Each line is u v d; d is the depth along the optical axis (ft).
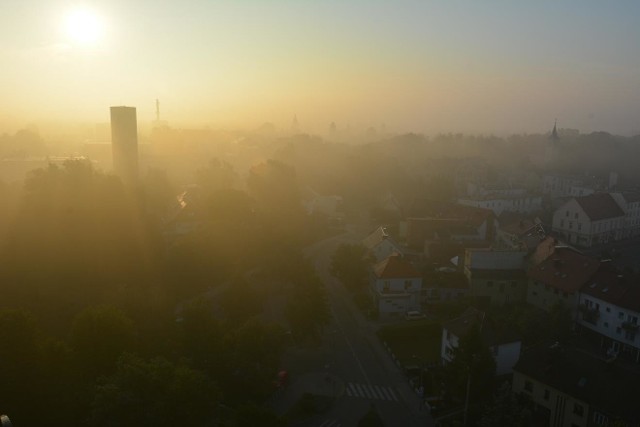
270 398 187.21
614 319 219.41
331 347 229.25
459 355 178.19
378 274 262.26
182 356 178.29
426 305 271.49
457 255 307.99
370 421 168.55
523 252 279.49
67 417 139.44
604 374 163.02
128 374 135.85
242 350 184.65
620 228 413.80
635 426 144.97
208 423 154.30
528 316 227.61
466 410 169.07
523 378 177.68
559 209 405.59
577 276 241.55
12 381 135.64
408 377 203.72
